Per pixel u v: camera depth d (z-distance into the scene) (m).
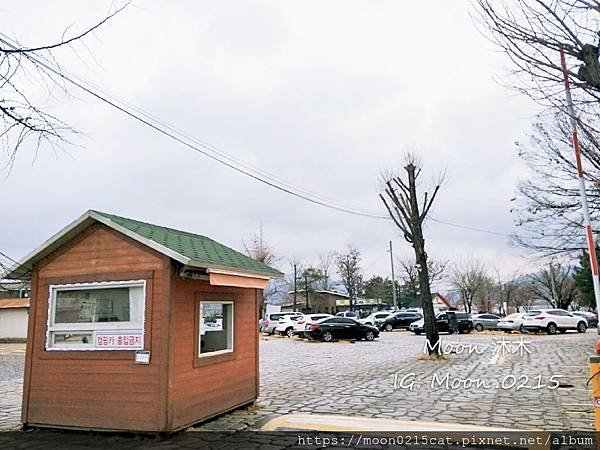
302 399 9.27
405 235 17.58
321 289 62.66
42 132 4.49
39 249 7.42
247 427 7.08
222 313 8.23
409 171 17.72
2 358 20.67
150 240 6.93
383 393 9.86
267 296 50.03
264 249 51.16
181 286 7.05
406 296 65.12
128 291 7.12
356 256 86.44
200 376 7.27
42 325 7.49
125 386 6.79
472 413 7.81
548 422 7.12
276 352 20.31
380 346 22.53
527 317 30.38
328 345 23.72
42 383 7.31
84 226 7.45
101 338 7.07
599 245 17.48
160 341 6.70
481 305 58.22
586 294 40.59
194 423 7.03
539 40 5.08
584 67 4.92
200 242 8.64
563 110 5.60
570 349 18.70
